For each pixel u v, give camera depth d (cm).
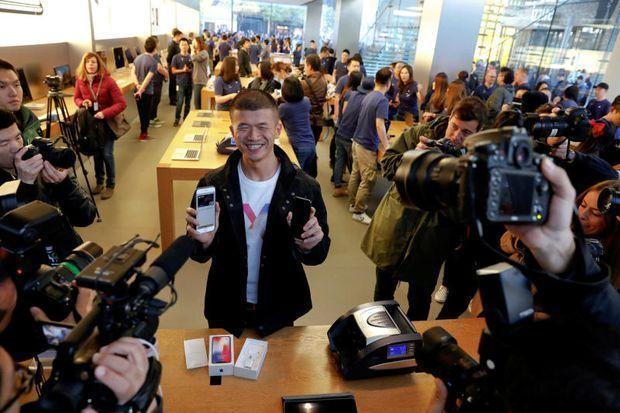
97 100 375
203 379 118
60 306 85
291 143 380
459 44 590
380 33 1090
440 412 84
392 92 578
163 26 1257
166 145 589
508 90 505
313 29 1825
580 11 585
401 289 303
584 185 175
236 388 116
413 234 194
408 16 896
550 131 141
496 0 679
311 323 262
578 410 53
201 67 678
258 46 1202
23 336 85
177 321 250
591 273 56
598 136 210
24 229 83
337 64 851
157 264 74
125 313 67
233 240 141
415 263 196
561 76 626
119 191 423
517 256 101
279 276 141
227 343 127
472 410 69
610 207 119
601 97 498
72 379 61
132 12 930
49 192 149
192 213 124
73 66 520
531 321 59
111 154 399
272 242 140
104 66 376
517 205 54
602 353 53
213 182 141
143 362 64
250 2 2028
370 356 119
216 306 146
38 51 435
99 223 356
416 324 150
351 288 301
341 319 132
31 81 419
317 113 494
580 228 57
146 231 350
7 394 48
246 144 134
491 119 411
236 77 495
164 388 114
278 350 131
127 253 73
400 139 206
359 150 386
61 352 62
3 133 131
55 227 92
